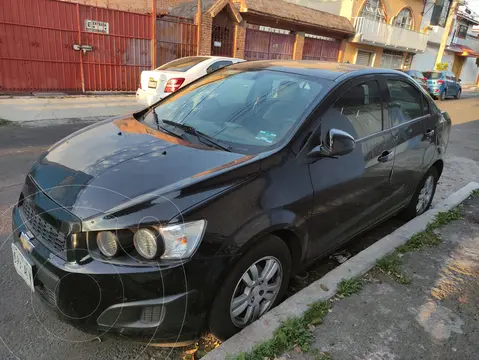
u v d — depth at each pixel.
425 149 4.06
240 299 2.35
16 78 10.73
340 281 2.87
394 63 27.89
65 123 8.80
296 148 2.62
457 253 3.44
